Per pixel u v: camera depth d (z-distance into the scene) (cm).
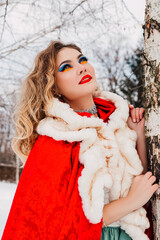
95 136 148
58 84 176
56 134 150
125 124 168
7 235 149
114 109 179
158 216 134
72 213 133
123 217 143
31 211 140
